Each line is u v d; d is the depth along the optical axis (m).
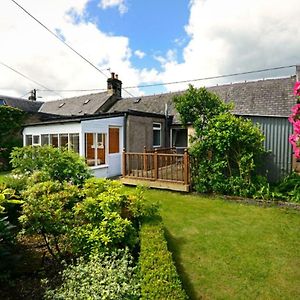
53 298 2.63
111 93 20.45
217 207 6.57
